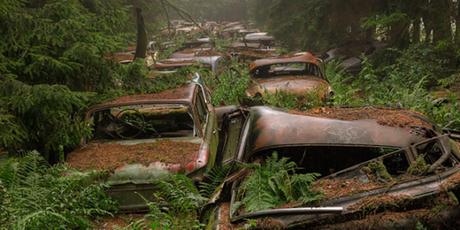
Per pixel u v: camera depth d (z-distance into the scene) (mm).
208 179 5957
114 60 8453
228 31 31859
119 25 9375
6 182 5320
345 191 4246
